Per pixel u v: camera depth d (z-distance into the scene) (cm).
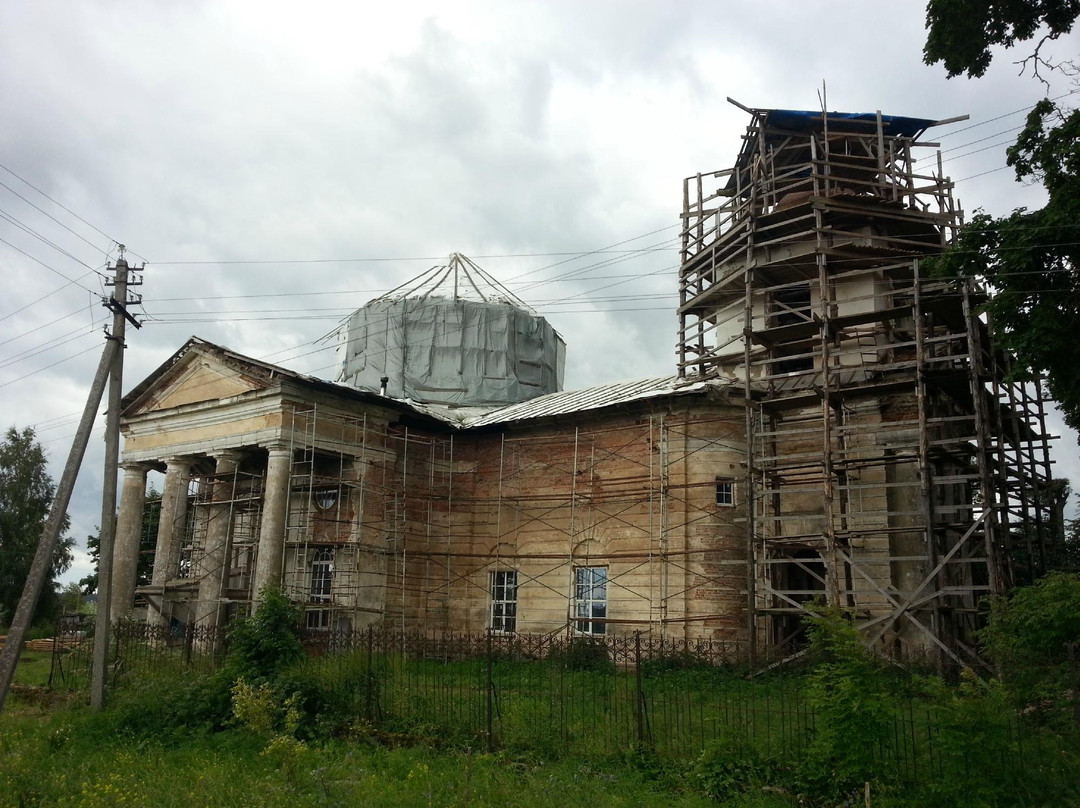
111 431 2289
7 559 5109
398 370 4109
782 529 2822
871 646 2309
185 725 1902
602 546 3084
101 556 2241
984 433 2306
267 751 1498
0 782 1470
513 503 3328
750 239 2903
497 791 1353
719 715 1571
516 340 4259
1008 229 1756
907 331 2752
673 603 2867
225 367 3194
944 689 1276
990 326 2305
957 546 2241
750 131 3081
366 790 1372
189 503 3716
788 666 2444
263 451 3188
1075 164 1691
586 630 3055
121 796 1372
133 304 2292
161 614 3189
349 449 3139
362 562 3108
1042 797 1150
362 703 1845
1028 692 1428
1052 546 2941
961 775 1181
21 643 1836
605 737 1554
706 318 3403
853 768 1243
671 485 2934
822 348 2564
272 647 2027
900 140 3064
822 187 3188
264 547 2877
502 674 2302
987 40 1778
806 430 2569
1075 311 1716
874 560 2386
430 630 3281
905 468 2639
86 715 2031
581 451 3200
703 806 1268
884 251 2883
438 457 3481
